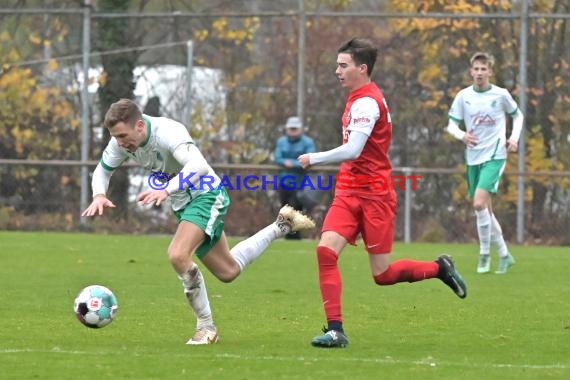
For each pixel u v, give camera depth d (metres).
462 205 42.72
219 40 44.22
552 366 15.94
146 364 15.77
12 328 19.55
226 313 21.88
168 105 44.25
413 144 43.34
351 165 18.02
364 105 17.67
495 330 19.78
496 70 42.88
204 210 17.59
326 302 17.72
